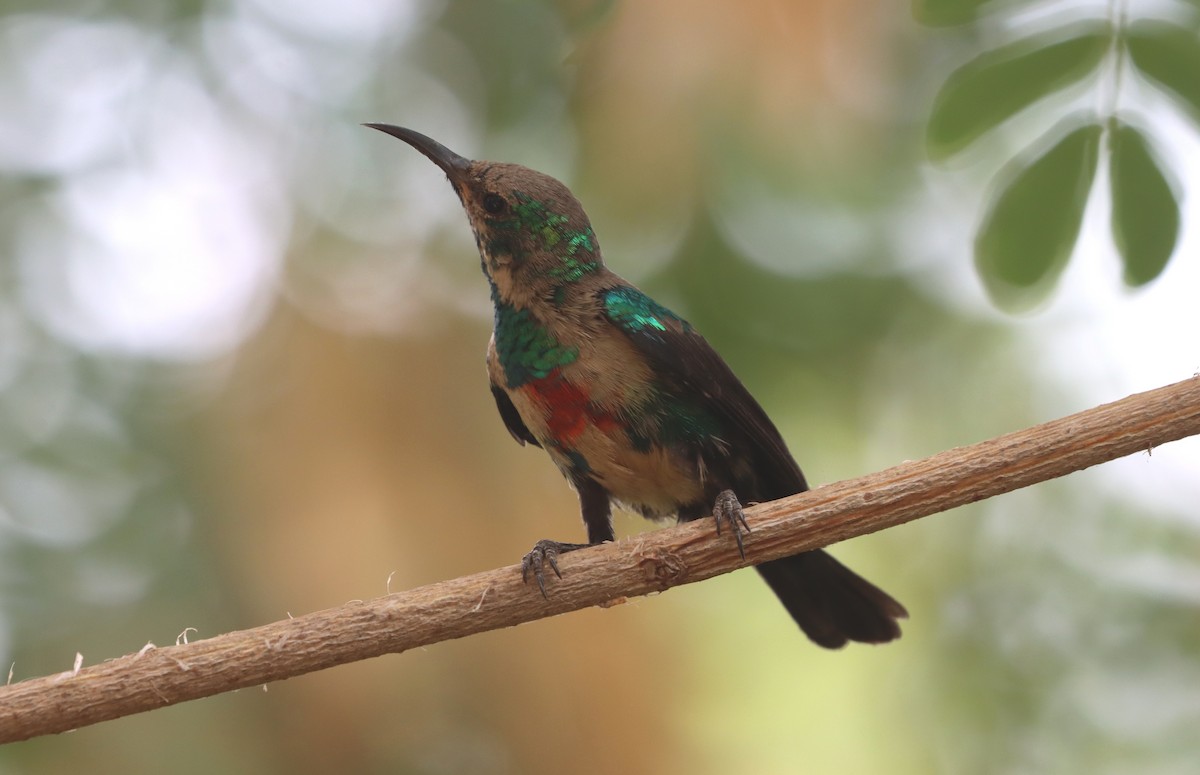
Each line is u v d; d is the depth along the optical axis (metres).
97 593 12.34
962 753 12.16
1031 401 12.70
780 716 12.21
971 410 12.66
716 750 11.52
